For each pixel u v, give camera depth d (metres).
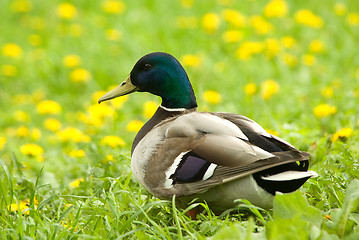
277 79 14.19
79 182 8.89
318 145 9.01
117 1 19.78
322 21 16.89
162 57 8.57
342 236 6.30
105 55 16.50
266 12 15.91
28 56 17.16
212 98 12.08
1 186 7.93
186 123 7.49
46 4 21.19
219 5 18.77
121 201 7.83
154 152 7.56
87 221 7.21
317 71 14.34
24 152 10.22
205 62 15.11
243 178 6.97
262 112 11.93
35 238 6.95
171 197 7.30
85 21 19.06
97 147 10.15
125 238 7.04
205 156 7.11
